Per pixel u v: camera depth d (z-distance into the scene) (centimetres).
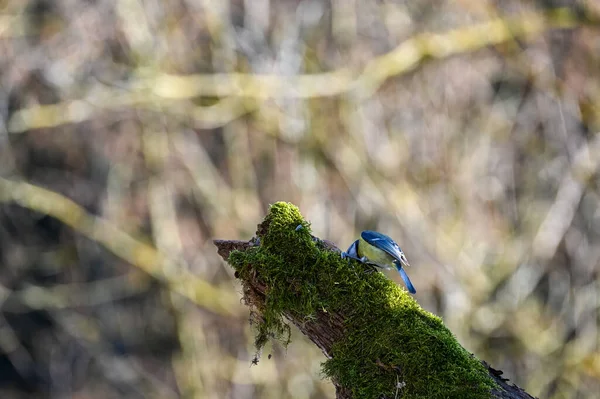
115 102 1568
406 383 522
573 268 1744
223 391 1792
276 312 558
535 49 1606
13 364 2152
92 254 2094
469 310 1596
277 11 1788
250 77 1575
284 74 1675
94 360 2138
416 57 1564
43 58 1650
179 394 1994
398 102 1664
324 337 554
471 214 1670
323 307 546
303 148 1591
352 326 543
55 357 2166
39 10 1681
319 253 558
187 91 1563
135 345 2070
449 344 527
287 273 554
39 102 1700
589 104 1616
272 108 1616
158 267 1725
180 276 1717
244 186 1720
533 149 1761
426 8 1716
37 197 1716
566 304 1709
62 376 2148
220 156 1817
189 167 1739
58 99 1700
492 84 1794
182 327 1823
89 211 1964
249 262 566
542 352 1642
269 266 557
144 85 1554
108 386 2098
